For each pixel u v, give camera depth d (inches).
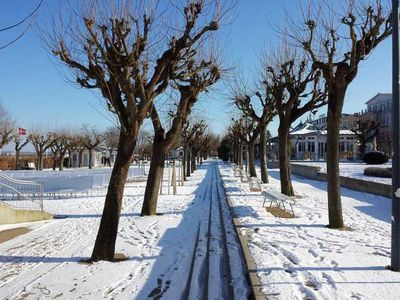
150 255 340.2
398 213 268.4
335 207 430.6
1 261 336.2
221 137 4020.7
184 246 372.8
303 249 331.6
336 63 420.5
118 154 328.5
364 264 283.6
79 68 321.4
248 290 251.0
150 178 559.8
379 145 2544.3
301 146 2694.4
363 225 453.4
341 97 422.0
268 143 2925.7
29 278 285.6
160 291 255.8
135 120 321.4
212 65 522.9
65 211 633.6
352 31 397.7
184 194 858.8
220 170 1983.3
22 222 529.0
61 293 253.3
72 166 2613.2
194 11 343.9
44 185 855.7
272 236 385.7
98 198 795.4
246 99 1019.9
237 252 347.9
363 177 991.6
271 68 737.0
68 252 360.2
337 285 238.5
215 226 473.1
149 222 498.9
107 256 327.0
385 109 2810.0
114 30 302.8
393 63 275.7
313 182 1126.4
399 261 267.4
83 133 2413.9
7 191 794.8
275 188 926.4
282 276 259.8
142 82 320.5
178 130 550.3
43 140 2089.1
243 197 741.9
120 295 248.8
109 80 319.9
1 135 1914.4
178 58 349.4
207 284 267.7
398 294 221.6
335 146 427.8
